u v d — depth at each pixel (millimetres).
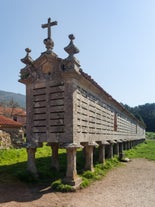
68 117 10391
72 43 10523
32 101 11352
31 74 11375
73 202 8188
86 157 12703
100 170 13516
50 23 11273
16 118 48281
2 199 8359
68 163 10117
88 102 12570
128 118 28984
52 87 10891
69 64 10375
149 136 79188
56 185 9789
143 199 8711
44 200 8367
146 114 102250
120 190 9938
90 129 12805
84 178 11117
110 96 16094
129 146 30719
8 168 12758
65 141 10336
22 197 8656
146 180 12016
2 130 20344
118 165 16672
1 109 49531
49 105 10891
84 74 11344
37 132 11094
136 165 17047
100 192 9562
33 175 10930
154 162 18953
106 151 18828
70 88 10477
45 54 10875
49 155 17391
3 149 18312
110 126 17594
